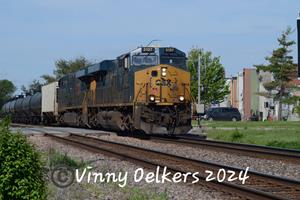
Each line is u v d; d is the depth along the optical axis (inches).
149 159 970.1
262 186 662.5
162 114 1493.6
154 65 1517.0
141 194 625.6
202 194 627.2
